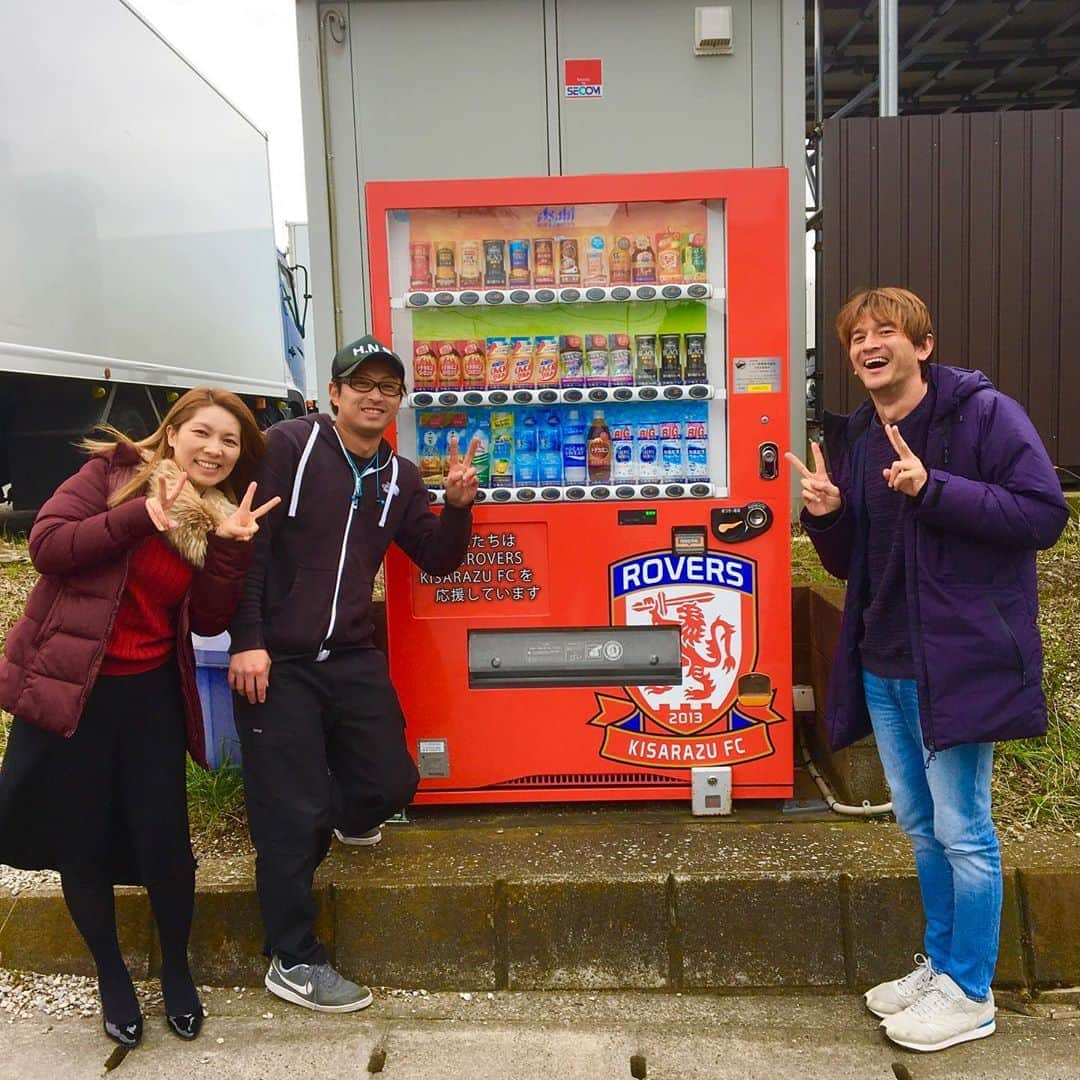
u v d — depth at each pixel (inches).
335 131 160.1
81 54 205.0
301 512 89.2
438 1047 82.9
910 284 197.3
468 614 109.6
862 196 195.9
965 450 76.4
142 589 76.9
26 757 76.8
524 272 108.9
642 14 158.4
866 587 84.2
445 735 110.3
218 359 282.4
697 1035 84.7
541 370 109.4
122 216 222.8
